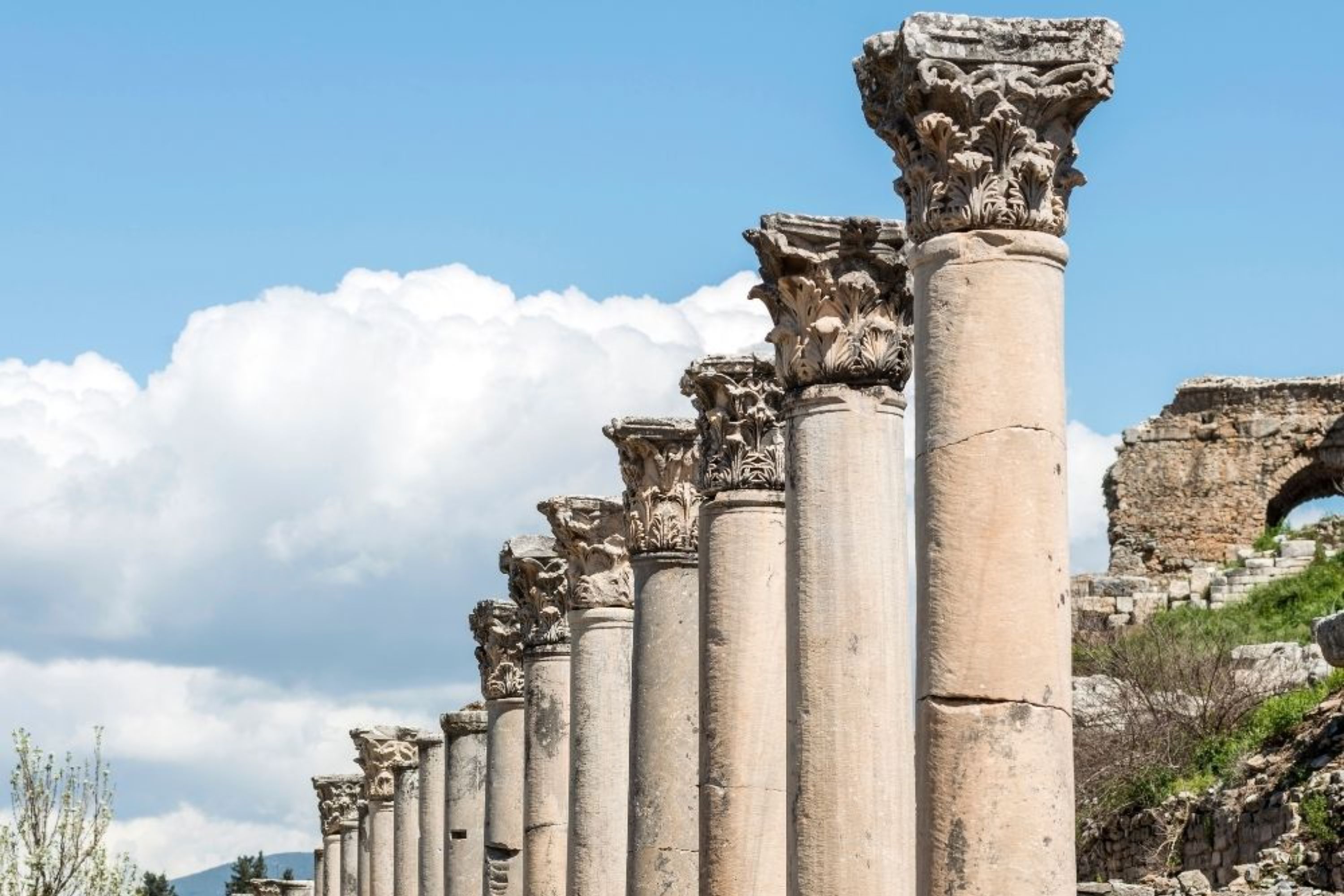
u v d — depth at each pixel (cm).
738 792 3038
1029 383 2252
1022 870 2169
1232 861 4322
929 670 2230
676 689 3512
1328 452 7906
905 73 2319
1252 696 5050
